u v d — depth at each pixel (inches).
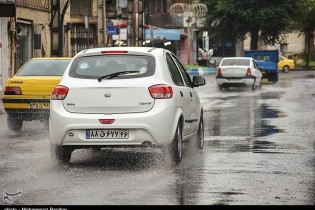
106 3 2160.4
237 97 1386.6
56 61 780.0
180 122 514.9
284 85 1900.8
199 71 2682.1
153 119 481.4
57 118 488.7
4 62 1473.9
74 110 489.4
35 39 1660.9
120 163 506.6
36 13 1673.2
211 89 1724.9
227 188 400.8
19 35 1558.8
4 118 928.3
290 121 853.8
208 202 360.8
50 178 440.5
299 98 1336.1
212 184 414.0
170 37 2743.6
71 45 2192.4
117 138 482.6
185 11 2746.1
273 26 3068.4
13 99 746.8
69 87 491.5
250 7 3016.7
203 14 2755.9
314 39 3855.8
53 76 756.0
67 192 391.2
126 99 485.1
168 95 490.3
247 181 424.5
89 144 484.7
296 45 3865.7
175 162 494.0
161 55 516.4
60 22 1316.4
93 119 482.6
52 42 1315.2
